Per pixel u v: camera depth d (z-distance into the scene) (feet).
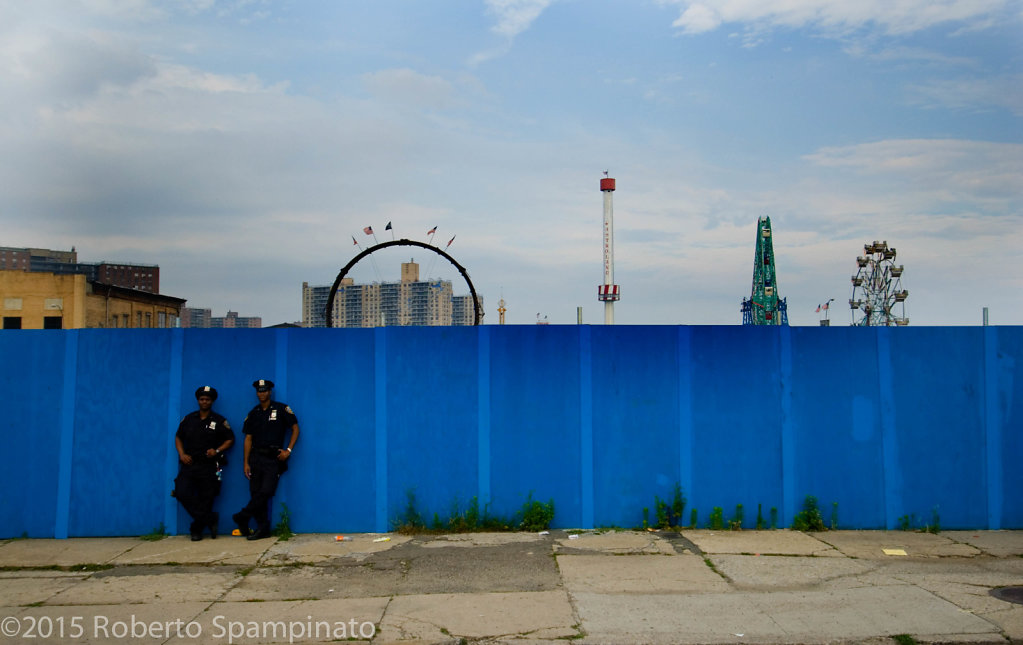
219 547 26.37
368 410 28.94
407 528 28.19
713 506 28.99
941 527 28.86
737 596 20.65
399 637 17.93
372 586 21.84
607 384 29.22
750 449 29.09
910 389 29.35
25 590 21.83
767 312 185.88
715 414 29.19
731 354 29.37
